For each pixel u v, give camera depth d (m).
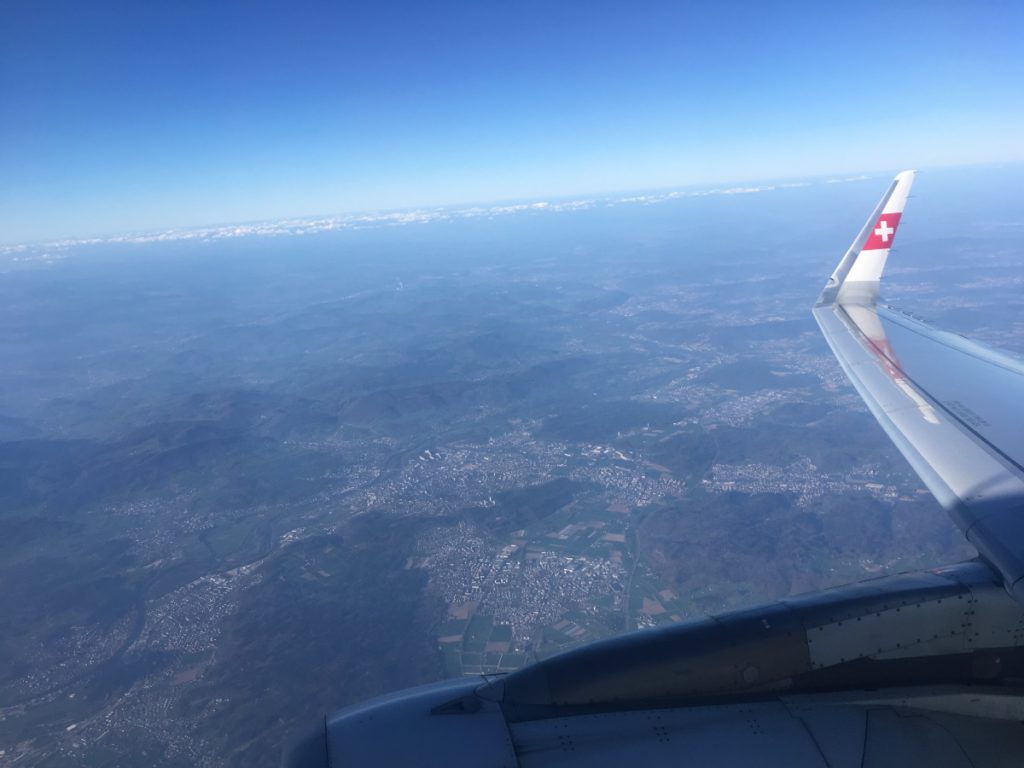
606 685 5.59
